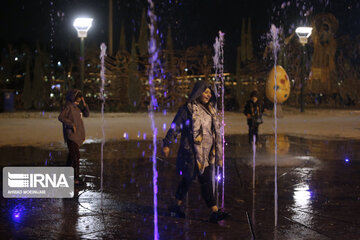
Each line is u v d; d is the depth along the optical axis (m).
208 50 23.88
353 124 16.94
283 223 4.59
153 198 5.61
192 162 4.68
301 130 14.54
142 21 25.39
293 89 26.91
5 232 4.28
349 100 28.39
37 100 24.20
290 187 6.29
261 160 8.58
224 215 4.62
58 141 11.16
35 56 25.39
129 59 23.58
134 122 17.41
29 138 11.80
